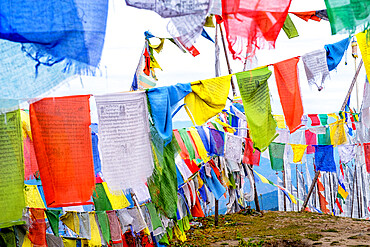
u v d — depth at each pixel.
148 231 7.12
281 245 9.37
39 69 2.64
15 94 2.67
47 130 4.21
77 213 6.18
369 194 14.35
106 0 2.63
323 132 10.98
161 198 6.10
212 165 10.53
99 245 6.31
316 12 6.27
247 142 10.12
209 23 6.36
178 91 5.34
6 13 2.45
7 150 3.81
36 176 5.25
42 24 2.51
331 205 14.55
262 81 5.71
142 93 4.82
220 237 10.14
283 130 10.17
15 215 3.81
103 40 2.63
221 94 5.55
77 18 2.57
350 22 3.73
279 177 15.05
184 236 9.68
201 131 9.27
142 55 9.44
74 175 4.28
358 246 8.63
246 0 3.41
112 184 4.50
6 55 2.67
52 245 5.83
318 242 9.23
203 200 10.53
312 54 5.88
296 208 14.66
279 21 3.51
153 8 2.91
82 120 4.34
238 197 13.30
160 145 5.10
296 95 5.87
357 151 11.23
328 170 11.02
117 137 4.57
